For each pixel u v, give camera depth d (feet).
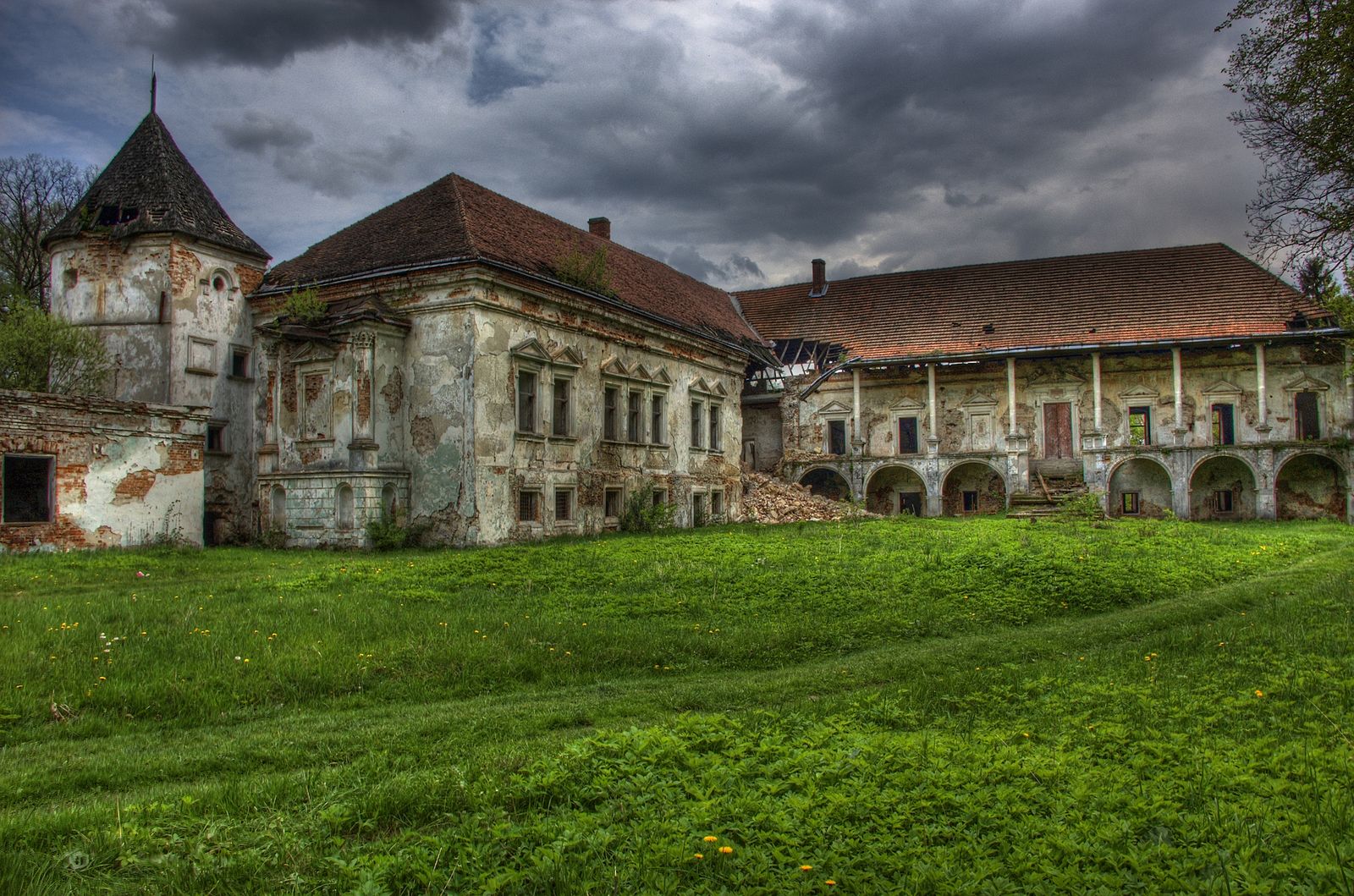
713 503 124.67
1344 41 43.73
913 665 37.35
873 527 100.07
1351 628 39.42
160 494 76.18
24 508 67.10
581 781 21.18
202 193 95.30
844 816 18.74
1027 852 16.90
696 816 18.71
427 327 84.64
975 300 158.92
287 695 32.48
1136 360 144.46
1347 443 122.83
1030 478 142.61
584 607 49.39
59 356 82.94
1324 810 18.33
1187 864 16.16
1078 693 29.91
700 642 41.32
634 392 107.55
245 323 95.55
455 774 21.67
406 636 39.96
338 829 18.94
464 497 81.66
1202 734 24.32
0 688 31.04
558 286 90.79
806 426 158.20
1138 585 57.47
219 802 20.31
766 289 182.39
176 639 38.17
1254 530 102.01
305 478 83.51
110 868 17.06
